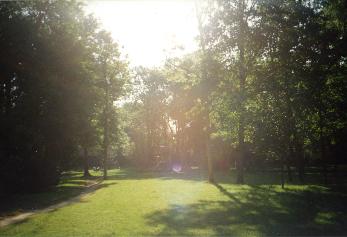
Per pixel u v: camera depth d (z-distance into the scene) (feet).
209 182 127.95
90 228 47.39
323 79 80.28
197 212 59.57
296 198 77.05
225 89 98.78
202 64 100.78
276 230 44.34
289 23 82.58
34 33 106.83
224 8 99.14
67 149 121.39
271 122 93.04
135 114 299.99
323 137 111.24
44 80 106.42
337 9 78.13
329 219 51.78
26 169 106.22
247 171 195.42
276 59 87.45
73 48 115.96
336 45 76.59
